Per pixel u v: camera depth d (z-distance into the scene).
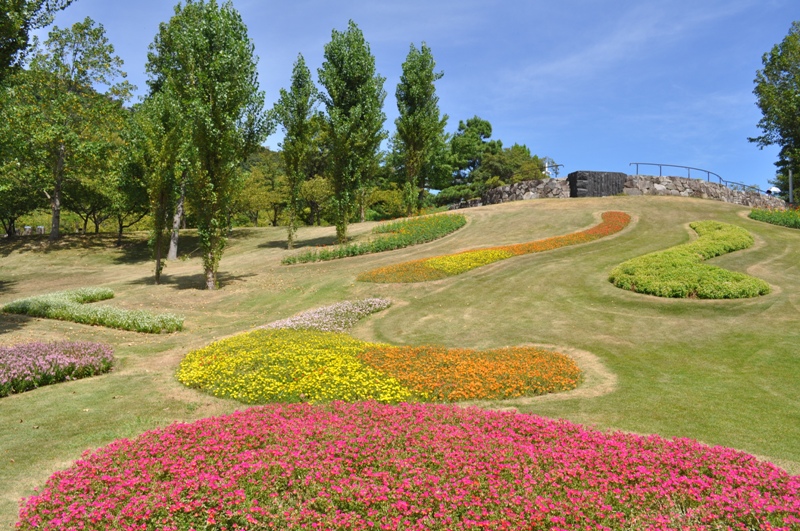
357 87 29.95
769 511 4.84
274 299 20.61
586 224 29.59
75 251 35.47
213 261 22.77
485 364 11.26
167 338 15.28
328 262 27.09
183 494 5.32
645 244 24.41
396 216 54.38
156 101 29.61
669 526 4.79
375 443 6.53
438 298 18.83
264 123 23.67
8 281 28.78
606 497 5.22
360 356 12.02
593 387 10.23
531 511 4.91
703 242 22.19
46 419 8.76
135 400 9.78
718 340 12.70
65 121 34.62
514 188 41.56
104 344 13.51
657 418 8.45
